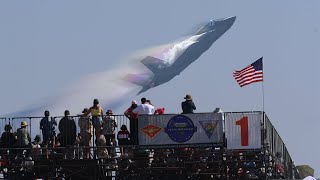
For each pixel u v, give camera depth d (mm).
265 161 154625
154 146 155000
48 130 156375
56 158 156125
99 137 155250
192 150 155250
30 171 157375
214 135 154500
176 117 154875
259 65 163625
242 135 154125
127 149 155625
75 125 156000
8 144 156375
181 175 156000
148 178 156125
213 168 155000
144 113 155625
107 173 157625
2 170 157000
